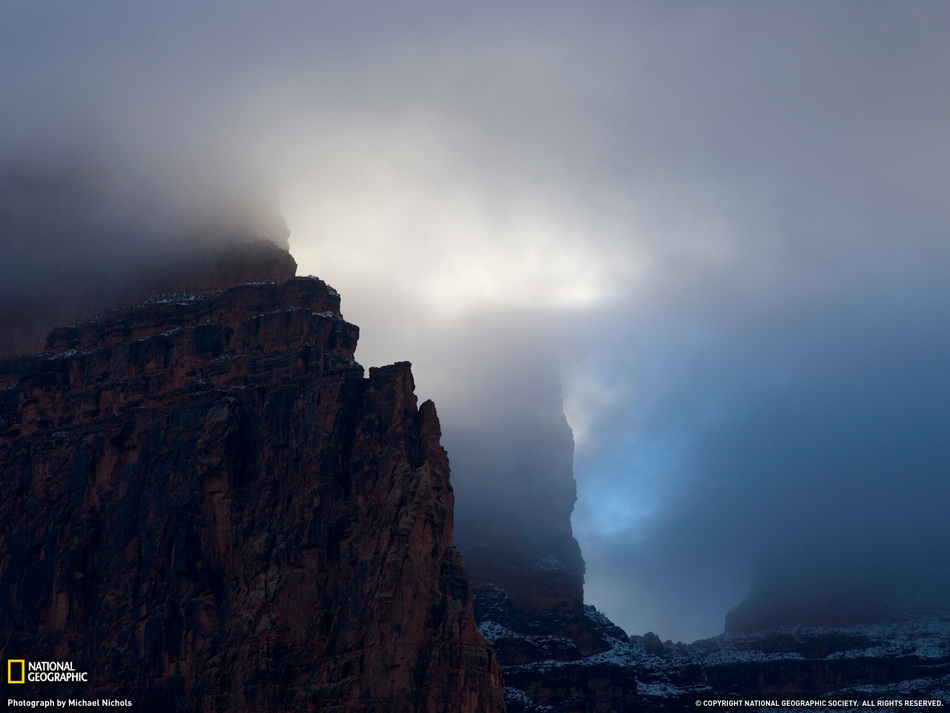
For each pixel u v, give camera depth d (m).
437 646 138.25
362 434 151.88
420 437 152.62
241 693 142.50
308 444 152.12
